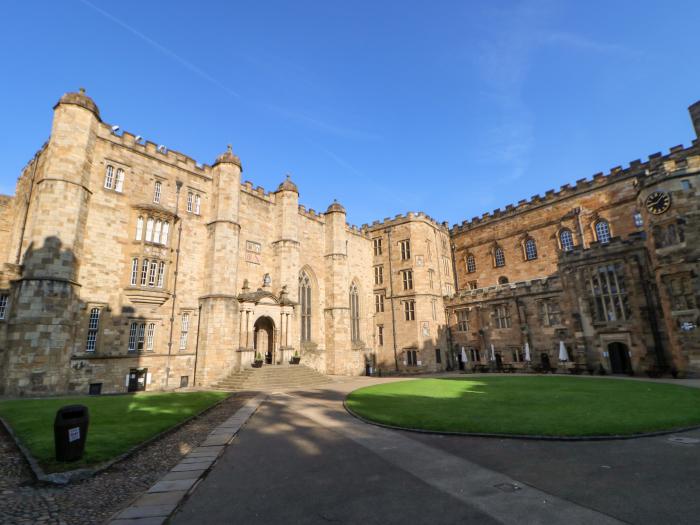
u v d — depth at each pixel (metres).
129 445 10.38
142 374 26.59
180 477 8.20
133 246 27.20
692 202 27.39
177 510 6.53
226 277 30.98
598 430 11.02
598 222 41.50
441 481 7.72
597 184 41.50
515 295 41.31
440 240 54.03
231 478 8.17
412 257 48.94
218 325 29.70
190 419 14.67
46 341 21.27
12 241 31.03
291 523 6.00
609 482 7.37
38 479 7.86
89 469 8.45
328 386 28.30
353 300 48.69
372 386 27.22
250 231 36.03
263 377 28.14
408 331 47.56
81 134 24.58
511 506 6.43
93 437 11.05
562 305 37.22
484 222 52.59
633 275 32.06
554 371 37.12
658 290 30.31
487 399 18.09
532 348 39.25
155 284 27.84
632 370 31.33
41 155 27.88
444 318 49.62
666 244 28.56
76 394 23.02
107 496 7.20
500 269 50.06
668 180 28.48
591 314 34.38
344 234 45.72
